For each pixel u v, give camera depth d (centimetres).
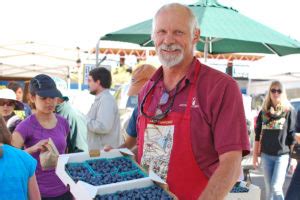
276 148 529
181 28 188
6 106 411
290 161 688
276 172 534
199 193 180
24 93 532
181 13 190
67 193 300
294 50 495
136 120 228
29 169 216
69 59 902
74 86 1032
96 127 388
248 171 596
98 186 167
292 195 450
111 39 557
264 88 1217
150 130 194
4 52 854
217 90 176
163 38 189
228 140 168
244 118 174
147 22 457
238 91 177
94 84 408
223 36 381
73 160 206
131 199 163
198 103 180
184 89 187
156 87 203
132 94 379
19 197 204
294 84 1042
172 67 194
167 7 194
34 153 288
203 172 181
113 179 181
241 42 566
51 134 305
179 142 183
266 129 536
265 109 541
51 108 304
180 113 184
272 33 422
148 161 193
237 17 428
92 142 395
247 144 171
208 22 399
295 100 808
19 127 298
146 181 178
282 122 526
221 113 173
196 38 198
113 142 402
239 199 369
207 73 184
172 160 184
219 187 160
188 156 181
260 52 570
